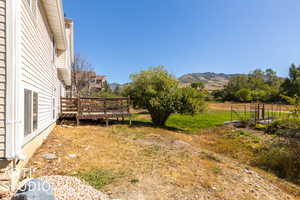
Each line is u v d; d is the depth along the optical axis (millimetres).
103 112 10875
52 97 7781
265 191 3623
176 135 9258
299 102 6289
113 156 4910
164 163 4648
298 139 5906
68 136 6930
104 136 7508
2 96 2830
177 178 3771
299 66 35438
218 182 3758
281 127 7004
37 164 3871
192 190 3285
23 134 3375
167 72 12555
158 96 11484
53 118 8195
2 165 2850
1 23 2809
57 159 4285
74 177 3191
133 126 10898
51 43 7363
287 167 5211
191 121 14320
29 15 3818
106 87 38656
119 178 3518
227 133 10133
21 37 3281
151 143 6977
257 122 12516
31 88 4094
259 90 39688
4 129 2836
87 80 26016
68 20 12242
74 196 2434
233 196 3201
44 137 5996
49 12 5852
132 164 4379
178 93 11273
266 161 5773
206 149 7223
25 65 3553
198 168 4527
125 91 13125
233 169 4758
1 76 2820
